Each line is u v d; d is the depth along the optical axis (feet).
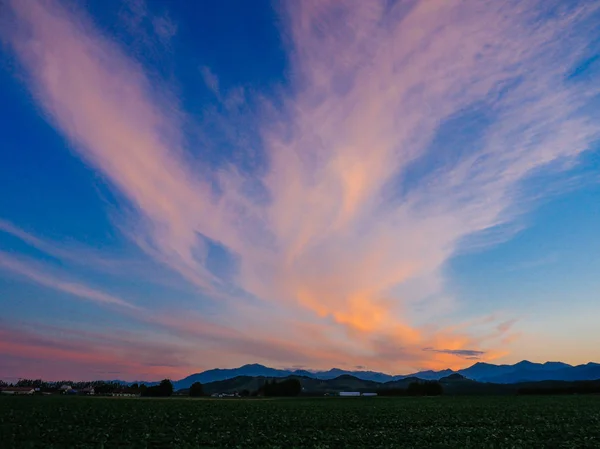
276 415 181.16
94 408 191.21
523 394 469.57
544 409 222.28
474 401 322.96
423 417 178.19
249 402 312.09
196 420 152.66
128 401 273.75
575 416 176.45
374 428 140.87
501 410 218.38
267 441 105.29
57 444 90.22
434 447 99.30
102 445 87.92
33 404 205.46
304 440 107.86
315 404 284.41
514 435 119.55
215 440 104.58
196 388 547.08
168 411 188.75
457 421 160.97
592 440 108.37
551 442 106.32
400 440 111.65
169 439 104.17
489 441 109.19
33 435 100.53
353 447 98.58
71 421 134.92
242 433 119.85
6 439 92.99
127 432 113.91
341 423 151.12
